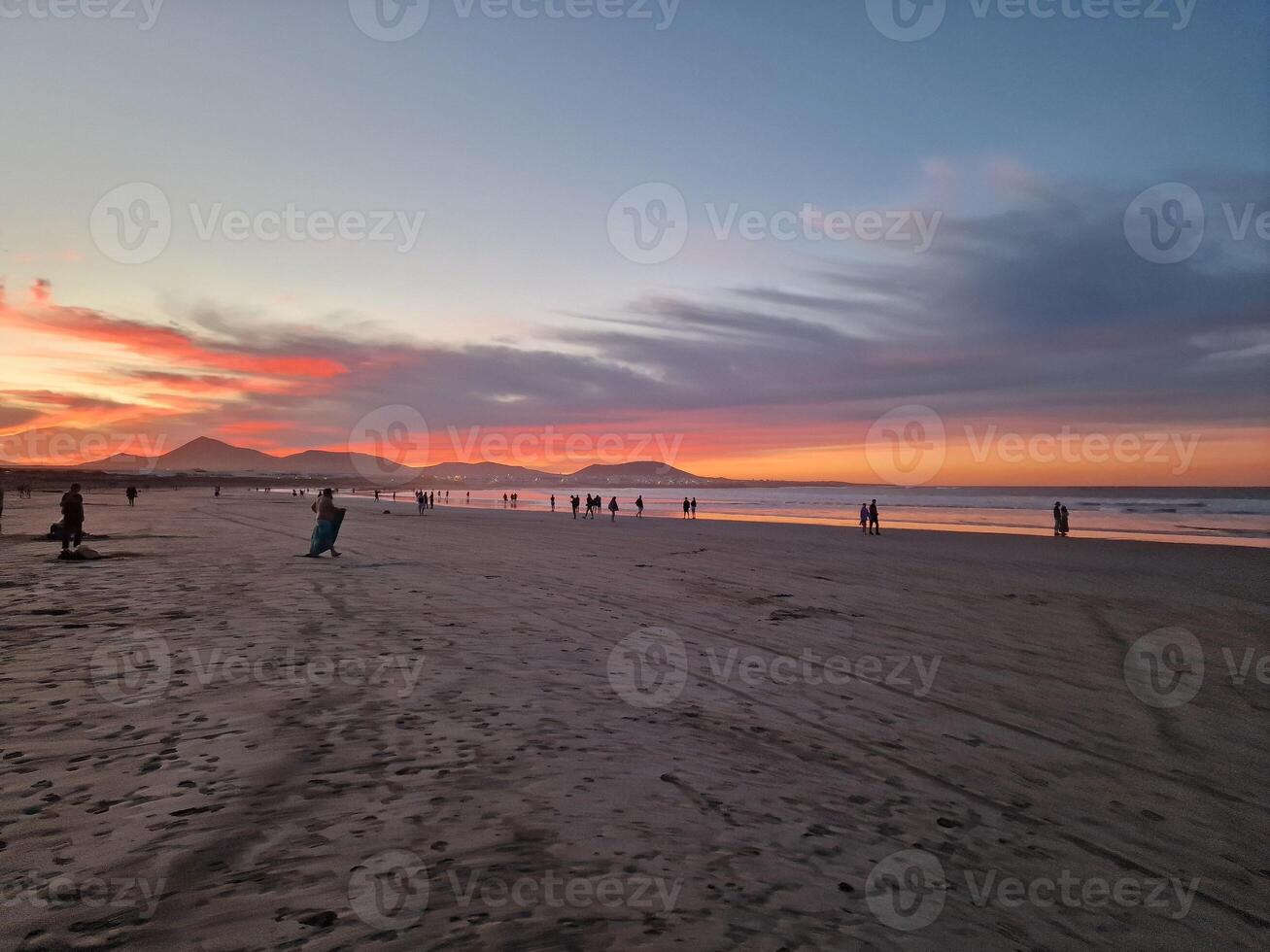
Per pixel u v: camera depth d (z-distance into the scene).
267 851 3.10
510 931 2.62
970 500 104.94
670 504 95.62
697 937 2.68
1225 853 3.95
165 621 8.18
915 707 6.29
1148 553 23.59
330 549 16.55
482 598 11.00
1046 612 11.73
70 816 3.35
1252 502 88.88
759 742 5.14
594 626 9.20
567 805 3.79
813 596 12.73
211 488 164.88
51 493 85.00
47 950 2.34
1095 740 5.65
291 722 4.86
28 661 6.26
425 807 3.64
